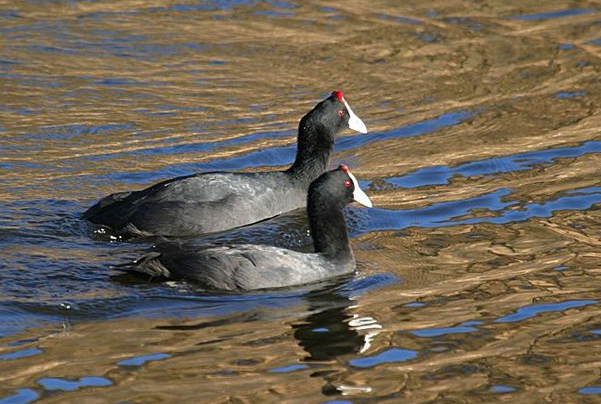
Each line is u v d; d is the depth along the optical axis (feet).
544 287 45.27
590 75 76.13
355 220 53.78
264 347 39.40
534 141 64.95
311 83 75.87
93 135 65.98
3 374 37.06
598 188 57.16
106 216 51.26
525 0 92.94
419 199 56.65
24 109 69.56
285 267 45.50
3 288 43.75
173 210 51.16
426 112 70.64
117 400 35.37
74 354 38.60
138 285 44.70
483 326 41.47
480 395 36.14
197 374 37.19
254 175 54.60
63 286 44.34
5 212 52.65
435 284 45.78
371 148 65.41
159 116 69.56
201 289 44.62
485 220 53.52
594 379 37.29
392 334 40.73
